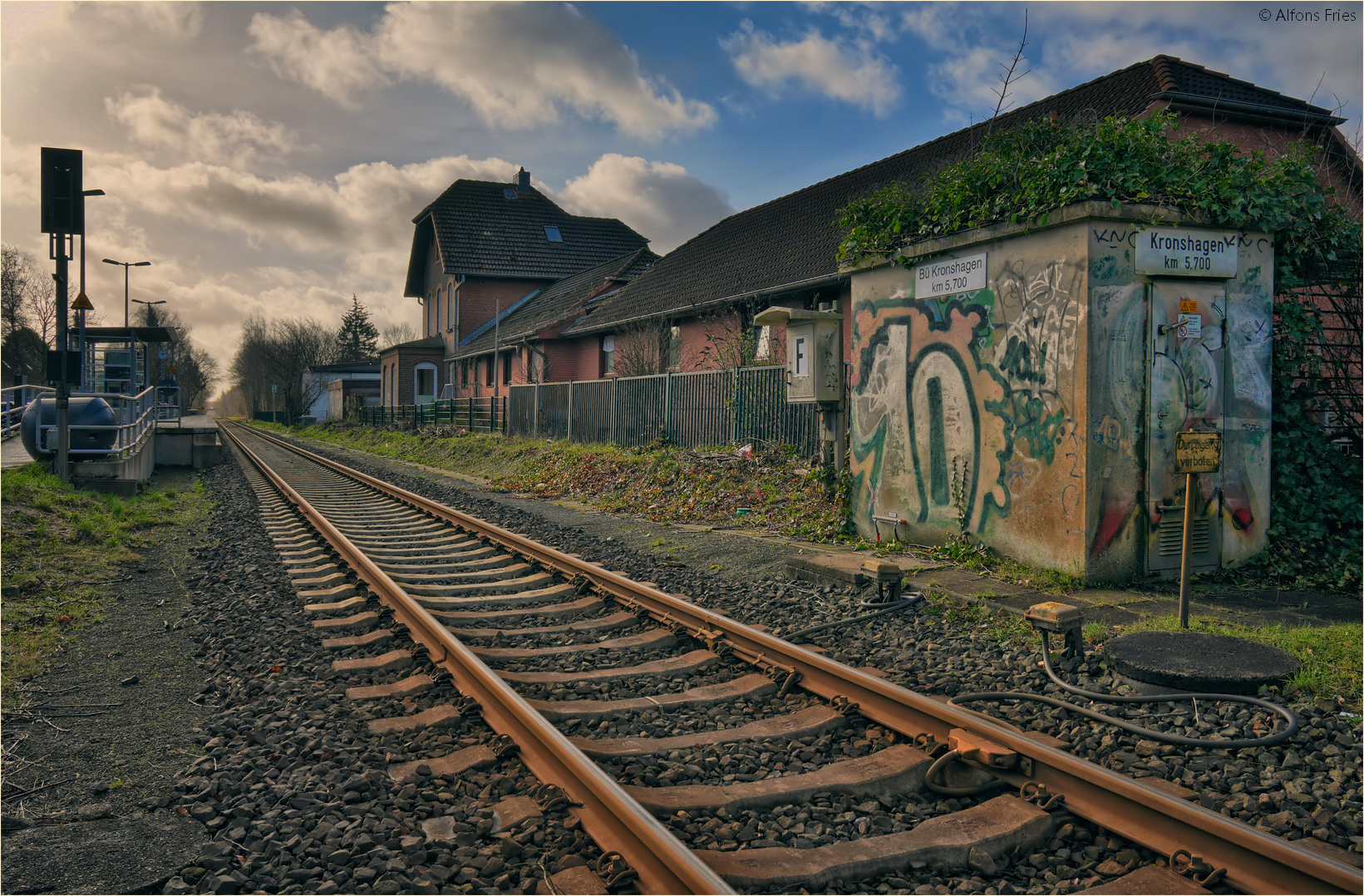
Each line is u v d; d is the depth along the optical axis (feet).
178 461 79.51
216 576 28.73
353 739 14.55
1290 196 26.22
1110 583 24.13
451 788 12.76
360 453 115.03
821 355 34.55
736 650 19.04
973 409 27.84
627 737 14.82
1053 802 11.69
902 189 31.78
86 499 42.01
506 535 33.78
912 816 11.94
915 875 10.55
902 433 31.07
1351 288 28.73
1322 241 27.07
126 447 55.36
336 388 220.02
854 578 24.67
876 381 32.37
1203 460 19.45
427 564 30.99
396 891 10.00
